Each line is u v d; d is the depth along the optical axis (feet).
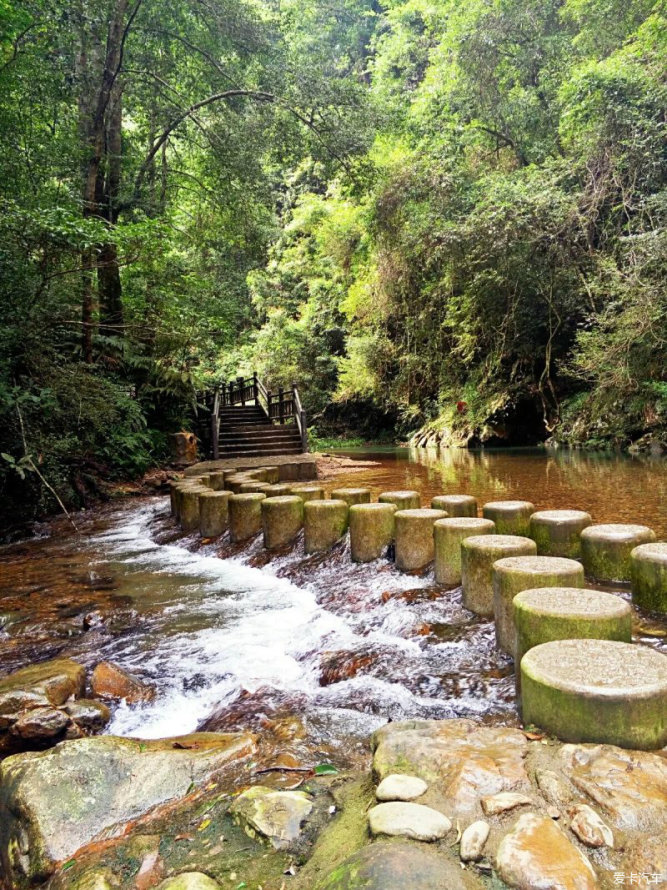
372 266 78.13
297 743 7.49
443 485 28.25
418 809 4.97
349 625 12.58
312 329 98.27
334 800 5.85
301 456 41.68
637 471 30.04
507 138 58.90
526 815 4.75
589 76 43.32
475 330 59.88
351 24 116.67
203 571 18.69
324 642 11.75
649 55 43.24
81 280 31.24
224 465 36.99
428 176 58.70
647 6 47.32
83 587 16.87
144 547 22.99
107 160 42.32
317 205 95.40
